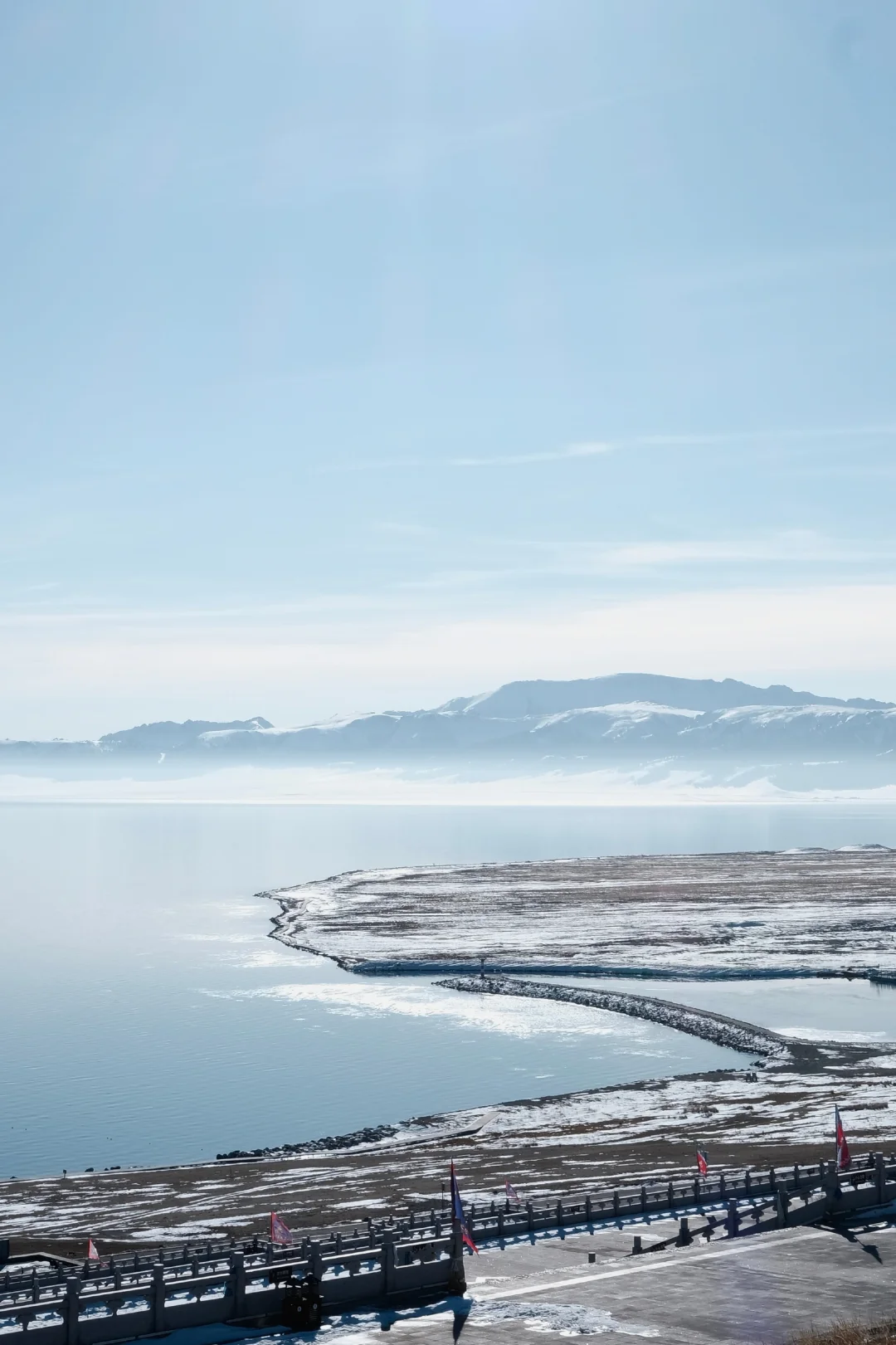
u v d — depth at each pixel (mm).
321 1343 37562
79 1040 142125
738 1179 63031
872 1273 44188
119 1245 62750
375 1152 93500
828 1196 53375
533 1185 72875
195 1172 89562
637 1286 43156
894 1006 153625
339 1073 125875
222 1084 122312
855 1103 101000
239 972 188875
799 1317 39250
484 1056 132125
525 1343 37250
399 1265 42875
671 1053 132375
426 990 171125
